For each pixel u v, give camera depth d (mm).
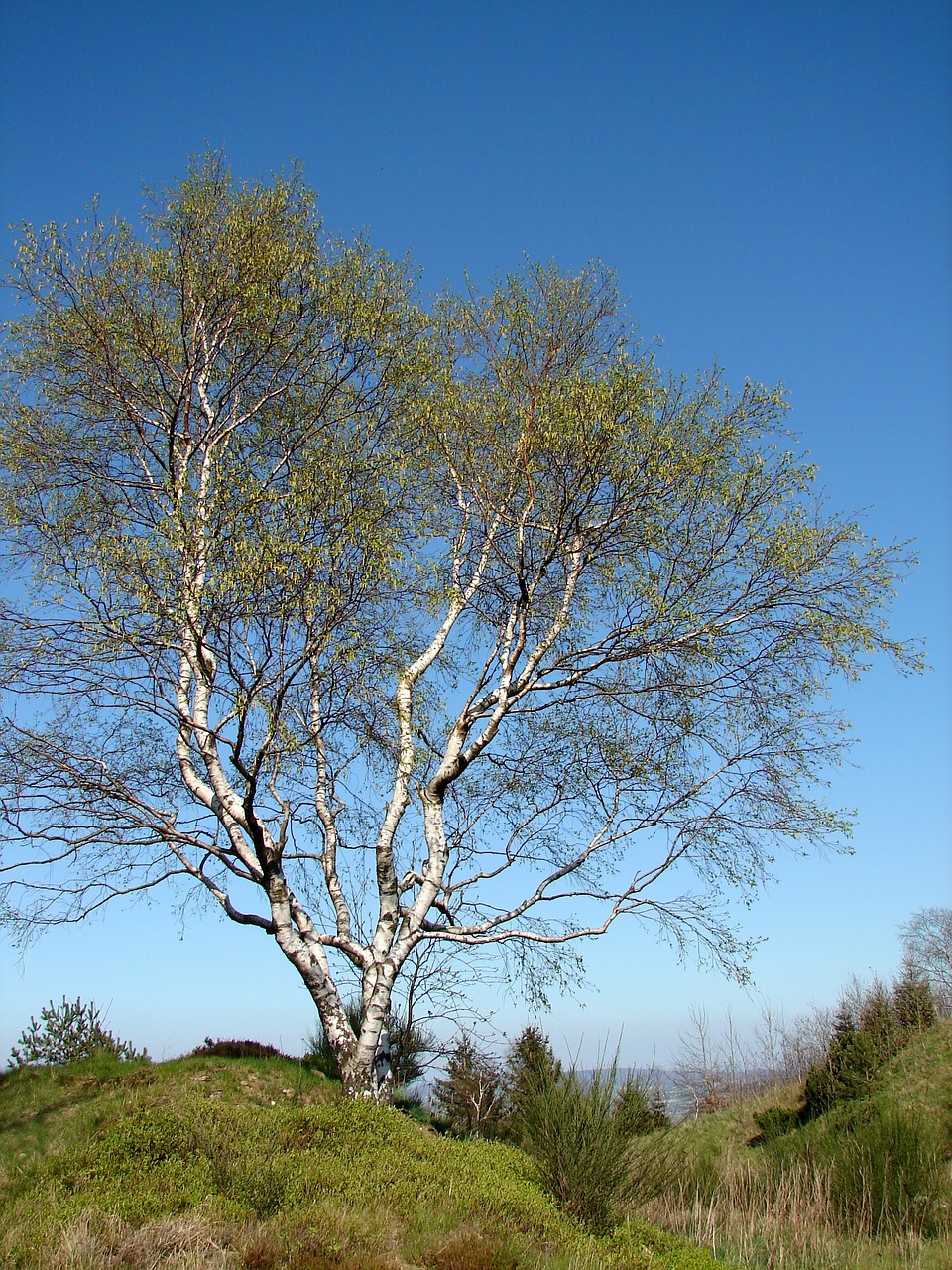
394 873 11195
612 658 11109
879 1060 19172
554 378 11672
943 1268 9258
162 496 11367
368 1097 9445
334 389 11859
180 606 9531
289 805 10883
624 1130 8938
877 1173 11750
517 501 11609
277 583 9516
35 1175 8016
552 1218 7875
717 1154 16094
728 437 10875
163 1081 12484
